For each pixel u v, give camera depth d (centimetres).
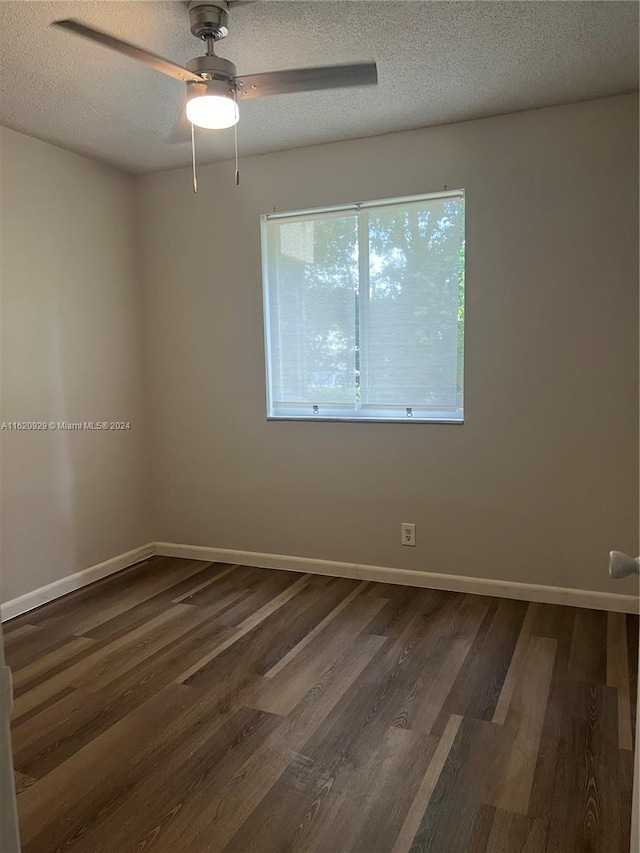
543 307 291
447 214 308
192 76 197
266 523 365
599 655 248
